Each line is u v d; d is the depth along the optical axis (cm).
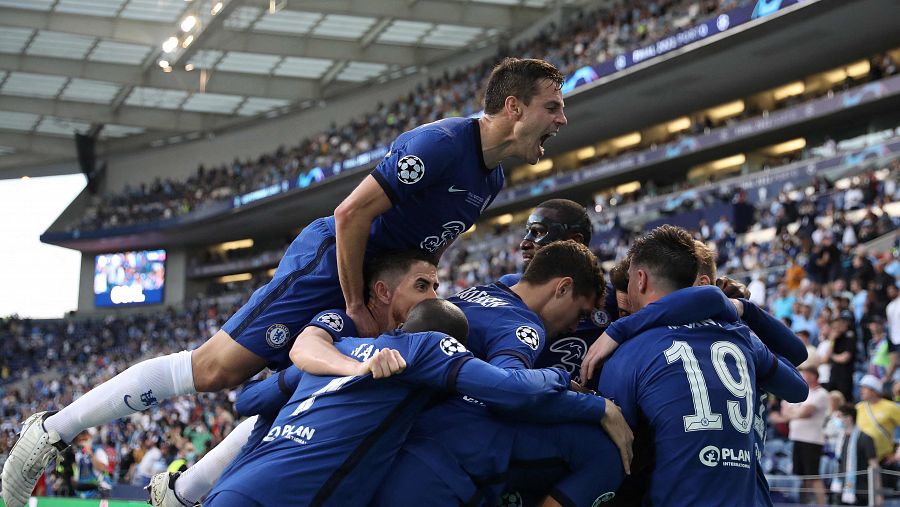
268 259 4391
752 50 2509
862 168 2169
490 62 3528
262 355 358
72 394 3309
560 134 3247
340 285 357
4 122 4638
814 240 1631
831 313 1082
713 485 301
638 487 333
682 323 320
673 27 2616
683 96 2877
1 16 3466
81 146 4828
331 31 3816
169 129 4634
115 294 4825
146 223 4550
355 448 287
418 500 288
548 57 3181
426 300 308
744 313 358
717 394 308
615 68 2766
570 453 300
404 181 328
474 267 2802
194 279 4769
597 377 340
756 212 2205
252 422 393
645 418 314
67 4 3462
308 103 4484
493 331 317
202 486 400
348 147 3712
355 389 293
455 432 296
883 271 1132
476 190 348
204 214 4312
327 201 3972
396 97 4222
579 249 344
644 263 335
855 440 780
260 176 4172
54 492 1298
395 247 353
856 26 2342
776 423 949
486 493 297
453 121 342
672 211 2483
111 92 4322
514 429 297
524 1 3644
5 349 4172
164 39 3638
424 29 3819
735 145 2805
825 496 785
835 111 2439
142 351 3878
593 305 346
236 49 3775
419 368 288
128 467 1659
